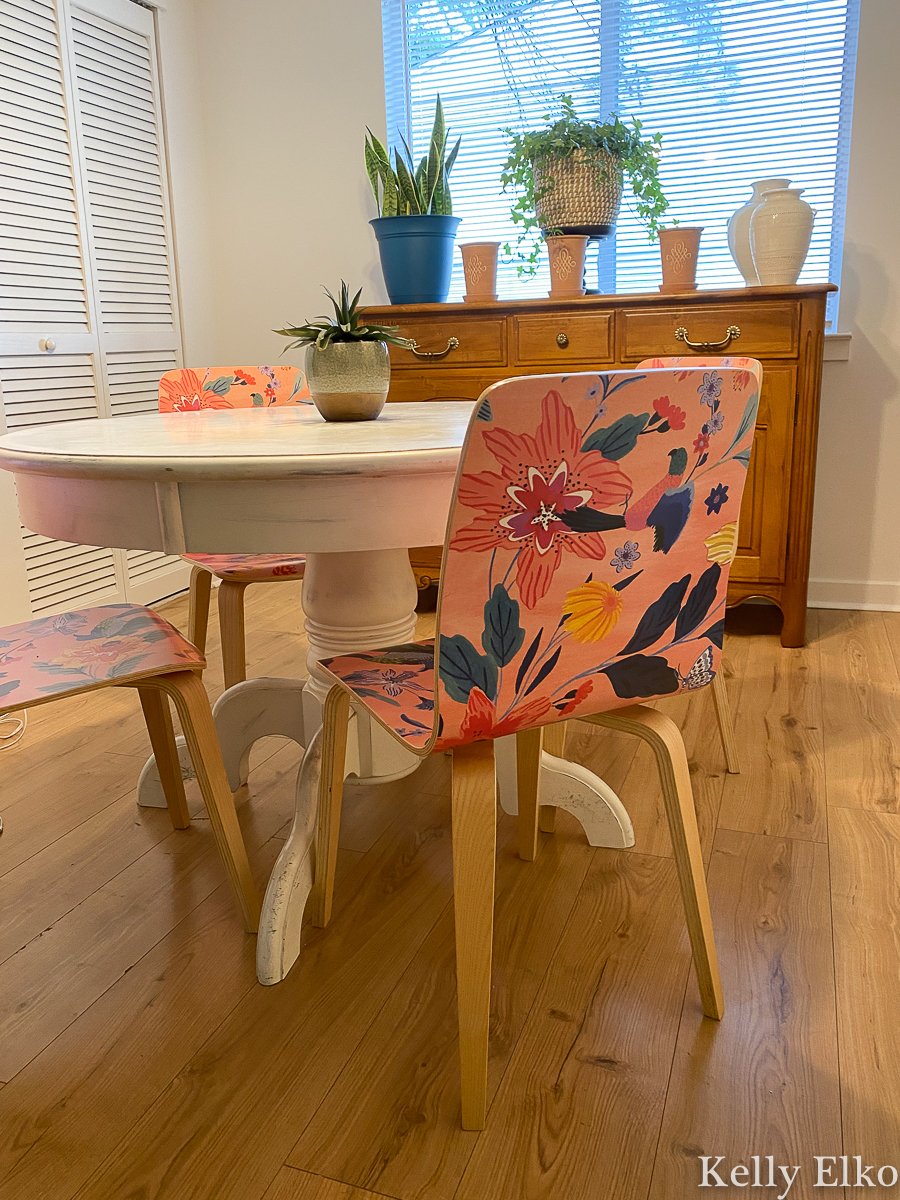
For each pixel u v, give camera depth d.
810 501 2.45
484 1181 0.92
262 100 3.21
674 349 2.49
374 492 1.02
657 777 1.80
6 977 1.26
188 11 3.19
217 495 1.03
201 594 1.96
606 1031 1.12
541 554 0.84
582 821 1.54
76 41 2.69
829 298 2.86
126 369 3.00
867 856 1.49
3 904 1.43
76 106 2.71
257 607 3.06
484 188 3.19
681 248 2.51
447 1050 1.10
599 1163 0.94
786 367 2.40
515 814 1.65
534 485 0.79
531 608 0.86
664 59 2.90
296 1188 0.92
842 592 2.92
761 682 2.28
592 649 0.92
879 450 2.78
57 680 1.19
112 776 1.87
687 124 2.92
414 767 1.55
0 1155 0.97
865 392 2.75
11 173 2.50
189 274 3.29
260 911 1.35
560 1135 0.97
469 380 2.71
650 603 0.94
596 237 2.68
